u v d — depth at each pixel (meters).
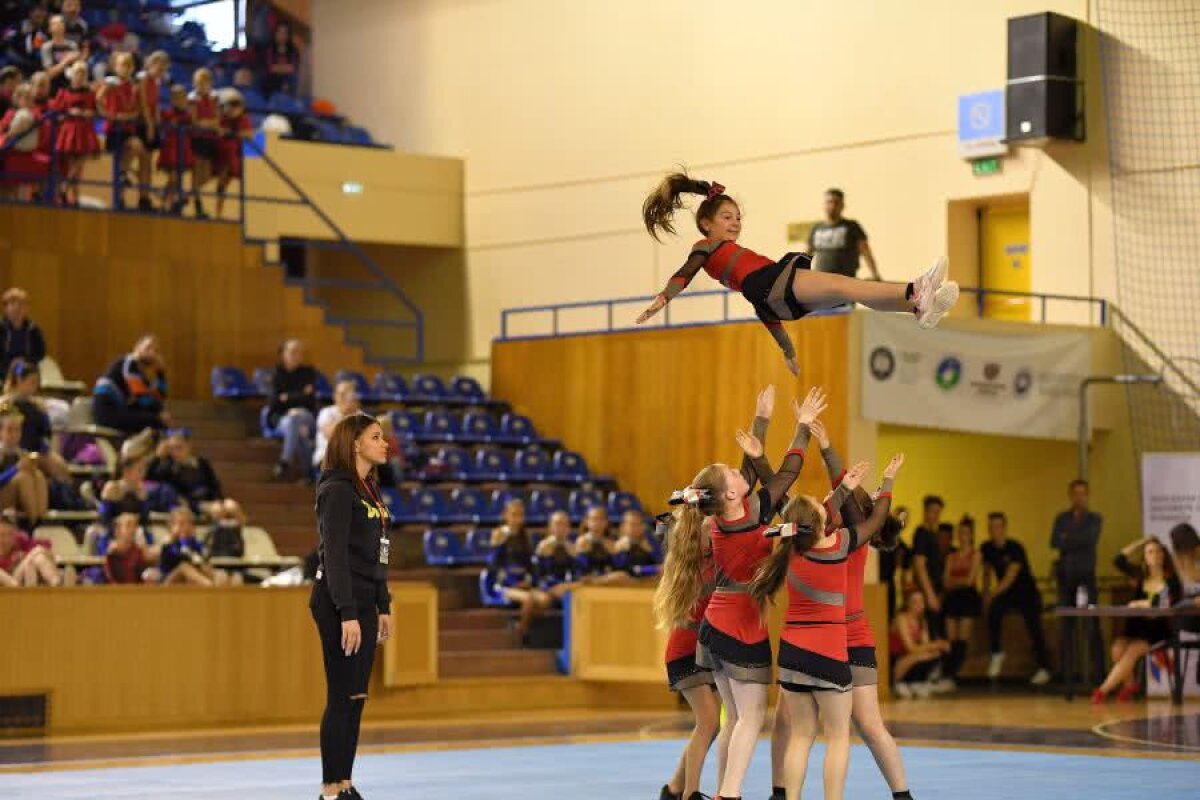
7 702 20.06
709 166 31.91
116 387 25.20
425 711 22.91
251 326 29.55
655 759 17.38
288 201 30.20
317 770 16.31
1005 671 28.59
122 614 20.66
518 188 34.47
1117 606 24.88
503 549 25.36
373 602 12.21
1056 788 14.95
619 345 28.88
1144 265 27.27
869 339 25.02
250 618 21.50
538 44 34.28
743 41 31.52
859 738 20.00
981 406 26.03
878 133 29.78
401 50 36.31
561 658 24.47
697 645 12.53
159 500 23.64
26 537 21.08
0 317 25.31
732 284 10.80
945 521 29.88
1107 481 27.73
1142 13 27.27
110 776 15.86
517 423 29.61
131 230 28.64
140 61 34.31
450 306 35.31
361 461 12.28
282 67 36.28
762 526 11.94
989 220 29.30
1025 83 27.62
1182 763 16.94
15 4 32.53
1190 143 26.88
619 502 27.75
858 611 12.40
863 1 30.00
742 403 26.77
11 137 27.83
